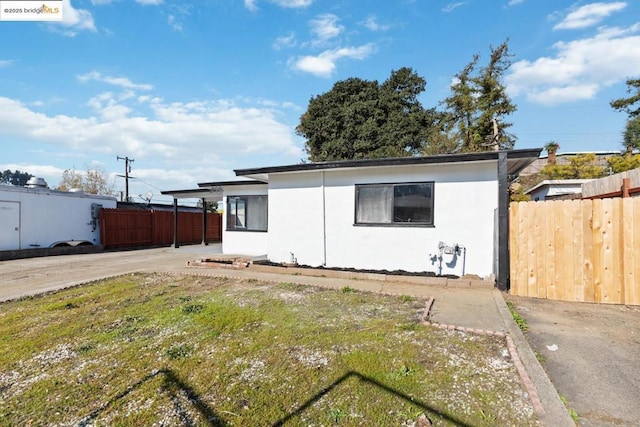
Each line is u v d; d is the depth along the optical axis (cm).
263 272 845
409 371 295
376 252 814
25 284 750
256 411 243
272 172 893
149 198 2067
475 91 2280
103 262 1122
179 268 941
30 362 340
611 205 530
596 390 267
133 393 274
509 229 620
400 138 2506
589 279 540
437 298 564
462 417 229
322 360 324
